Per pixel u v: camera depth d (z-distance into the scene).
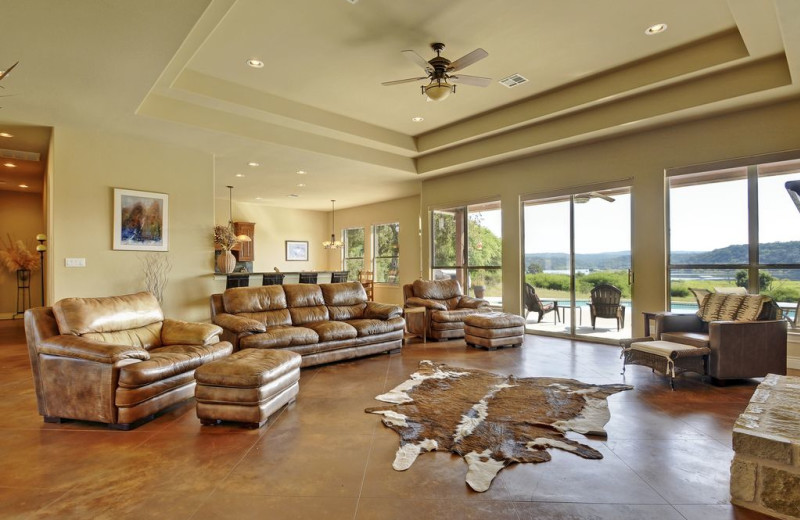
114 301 3.62
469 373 4.33
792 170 4.52
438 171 7.79
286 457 2.46
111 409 2.87
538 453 2.48
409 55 3.68
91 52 3.37
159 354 3.29
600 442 2.64
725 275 4.98
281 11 3.57
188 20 2.96
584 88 5.17
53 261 4.94
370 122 6.52
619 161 5.80
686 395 3.59
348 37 4.00
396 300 10.95
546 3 3.53
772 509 1.89
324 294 5.65
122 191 5.42
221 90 4.94
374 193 10.01
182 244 5.96
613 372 4.38
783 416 2.18
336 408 3.29
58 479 2.22
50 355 2.98
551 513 1.90
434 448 2.55
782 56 4.09
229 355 3.51
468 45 4.20
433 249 8.61
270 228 12.16
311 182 8.67
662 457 2.45
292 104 5.59
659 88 4.81
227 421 2.98
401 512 1.91
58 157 5.00
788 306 4.55
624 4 3.56
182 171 5.98
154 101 4.75
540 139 6.06
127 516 1.89
